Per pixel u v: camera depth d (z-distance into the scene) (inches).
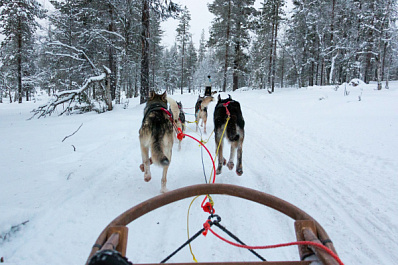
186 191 78.4
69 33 738.8
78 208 148.2
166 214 146.9
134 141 311.4
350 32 1284.4
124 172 213.0
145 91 717.9
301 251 58.7
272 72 1282.0
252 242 119.5
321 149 265.7
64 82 824.3
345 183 180.9
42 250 111.0
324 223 134.0
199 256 109.4
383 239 119.0
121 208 151.6
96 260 38.0
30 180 179.8
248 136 344.8
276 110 532.1
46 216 135.9
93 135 341.4
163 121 163.6
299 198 162.4
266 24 1298.0
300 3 1258.6
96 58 740.7
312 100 635.5
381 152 234.4
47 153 252.7
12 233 119.0
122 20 692.1
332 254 48.7
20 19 986.1
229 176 205.2
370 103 509.0
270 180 193.2
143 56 701.3
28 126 427.2
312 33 1290.6
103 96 657.0
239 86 1925.4
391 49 1192.2
